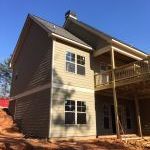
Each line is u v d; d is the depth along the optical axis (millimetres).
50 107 12523
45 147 9219
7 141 9797
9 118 17672
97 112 15570
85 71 15508
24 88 16969
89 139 13578
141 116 19109
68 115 13297
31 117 14633
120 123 16312
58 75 13555
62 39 14336
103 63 17234
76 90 14344
